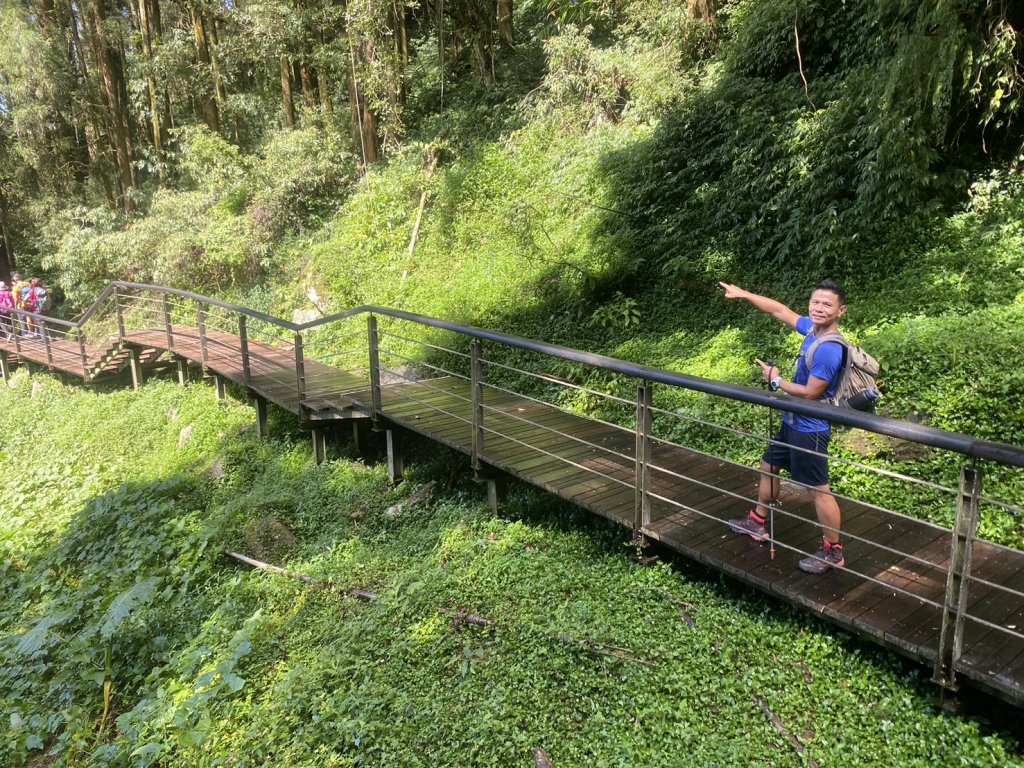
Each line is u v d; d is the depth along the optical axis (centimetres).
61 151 2184
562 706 327
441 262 1129
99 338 1436
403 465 659
